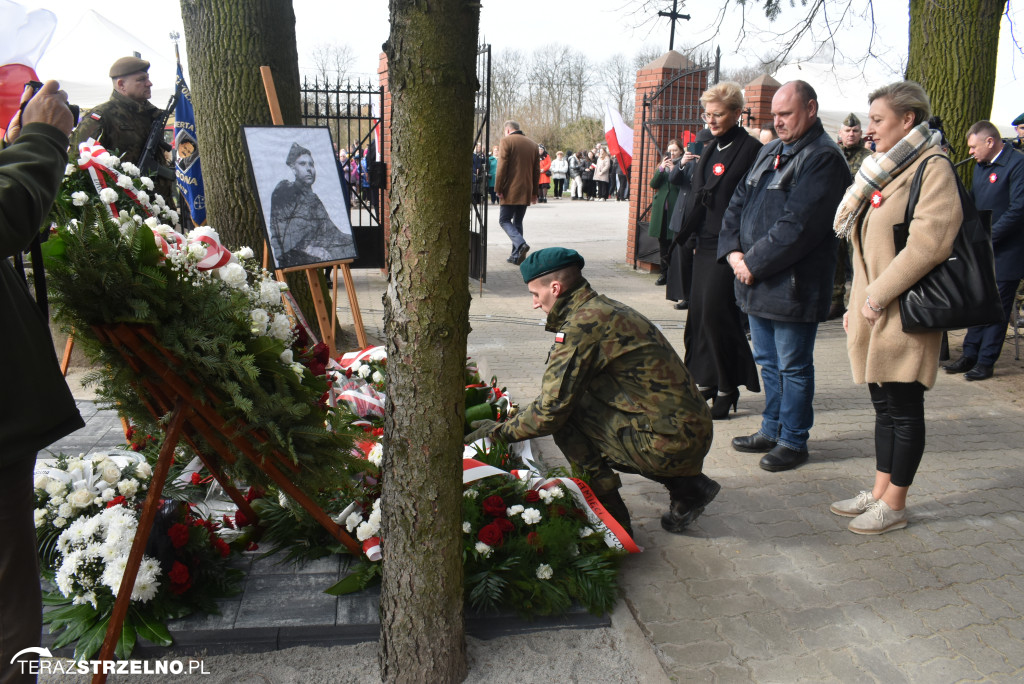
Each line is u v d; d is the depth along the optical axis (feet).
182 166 23.15
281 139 15.87
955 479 13.53
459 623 8.02
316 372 9.41
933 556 11.02
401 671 7.89
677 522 11.35
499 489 10.62
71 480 9.46
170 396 8.08
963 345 20.01
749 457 14.52
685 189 25.25
